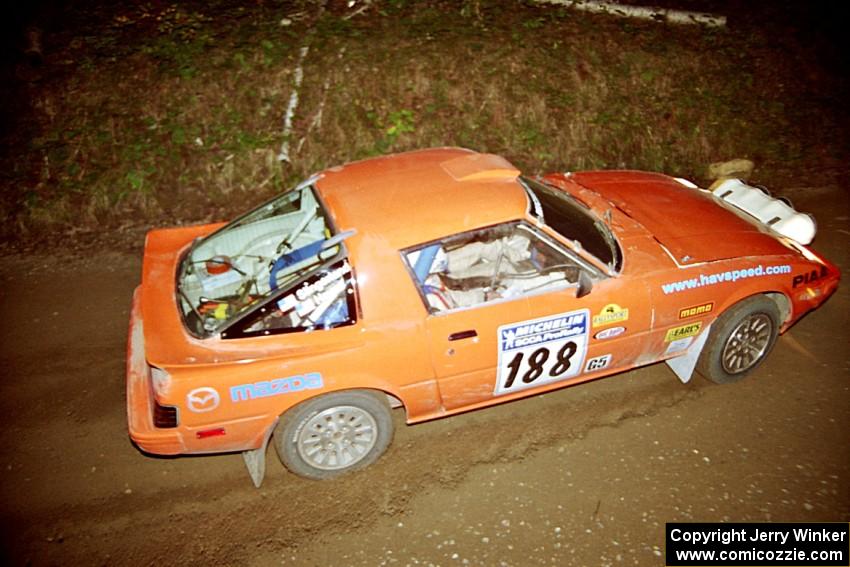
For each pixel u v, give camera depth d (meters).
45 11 8.33
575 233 3.89
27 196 6.46
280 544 3.40
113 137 7.02
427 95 7.74
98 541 3.44
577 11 9.21
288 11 8.71
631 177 5.18
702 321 4.10
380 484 3.75
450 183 3.87
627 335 3.96
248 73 7.66
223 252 4.09
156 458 3.94
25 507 3.63
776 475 3.72
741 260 4.16
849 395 4.29
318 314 3.48
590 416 4.20
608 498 3.62
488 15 8.94
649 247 4.09
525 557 3.30
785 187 7.11
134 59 7.70
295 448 3.62
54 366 4.63
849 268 5.63
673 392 4.37
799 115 8.23
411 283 3.53
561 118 7.71
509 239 4.11
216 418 3.39
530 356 3.79
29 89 7.29
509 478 3.76
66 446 4.01
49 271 5.79
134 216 6.57
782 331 4.48
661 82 8.20
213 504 3.65
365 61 7.92
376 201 3.75
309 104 7.48
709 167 7.52
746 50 9.00
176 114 7.23
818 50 9.30
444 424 4.17
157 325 3.53
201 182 6.87
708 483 3.69
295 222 4.06
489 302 3.67
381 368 3.52
